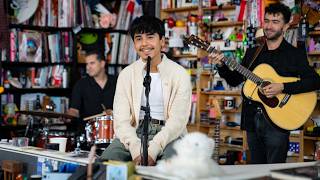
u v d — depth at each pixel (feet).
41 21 16.39
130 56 18.26
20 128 15.85
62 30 16.97
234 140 16.58
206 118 16.96
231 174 5.54
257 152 11.51
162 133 8.36
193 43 11.75
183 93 8.82
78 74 17.16
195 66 17.74
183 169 5.33
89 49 17.47
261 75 11.47
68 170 7.00
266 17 11.25
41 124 14.82
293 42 14.84
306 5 14.85
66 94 17.25
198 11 17.30
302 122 11.28
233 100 16.76
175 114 8.67
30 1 16.14
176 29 17.54
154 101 8.88
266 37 11.43
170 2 18.28
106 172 6.10
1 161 8.50
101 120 12.17
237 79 12.16
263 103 11.26
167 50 17.71
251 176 5.64
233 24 16.72
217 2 16.87
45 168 7.43
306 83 11.05
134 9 18.31
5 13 15.28
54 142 9.67
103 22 17.67
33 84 16.39
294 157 14.74
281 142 11.14
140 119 8.87
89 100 14.85
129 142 8.41
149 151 8.10
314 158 14.51
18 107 16.24
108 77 15.17
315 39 15.14
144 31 8.82
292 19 14.78
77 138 12.22
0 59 15.38
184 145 5.57
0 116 15.52
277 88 11.09
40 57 16.33
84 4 17.19
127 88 9.02
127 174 5.82
